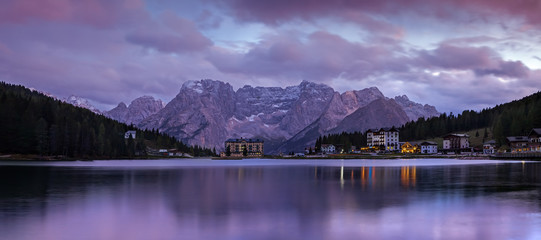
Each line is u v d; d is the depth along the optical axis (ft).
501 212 131.34
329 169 408.05
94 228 109.60
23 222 116.98
